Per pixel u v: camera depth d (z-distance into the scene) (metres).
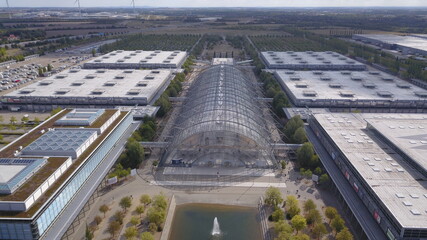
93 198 102.19
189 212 97.19
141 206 92.38
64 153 99.94
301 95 177.00
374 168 97.69
